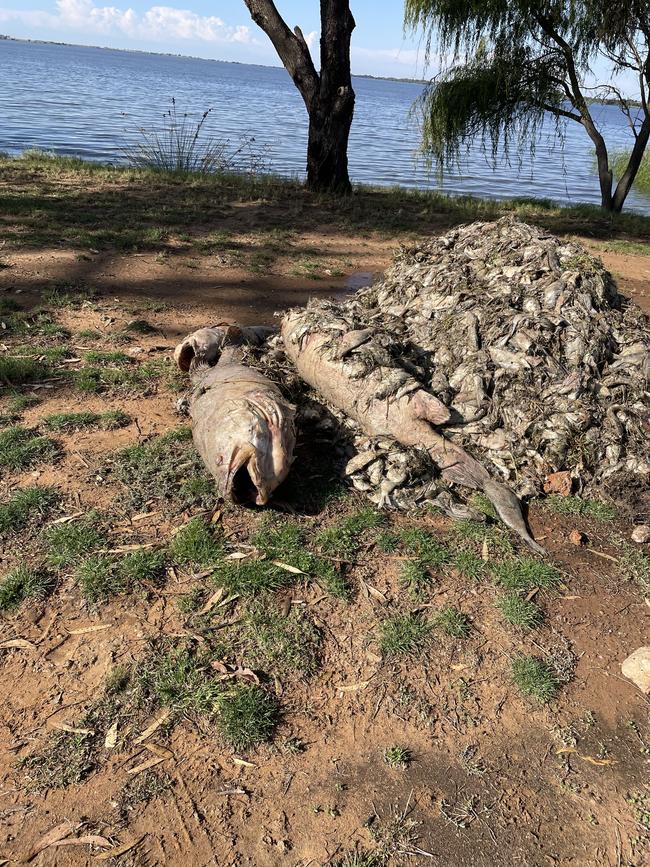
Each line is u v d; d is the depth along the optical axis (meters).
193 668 3.66
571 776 3.33
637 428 5.75
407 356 6.30
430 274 7.30
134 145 26.92
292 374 6.44
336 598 4.22
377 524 4.90
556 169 36.56
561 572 4.63
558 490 5.47
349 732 3.43
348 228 14.76
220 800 3.07
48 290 9.12
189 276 10.45
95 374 6.87
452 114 19.75
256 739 3.34
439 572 4.53
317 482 5.34
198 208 15.16
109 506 4.88
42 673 3.61
